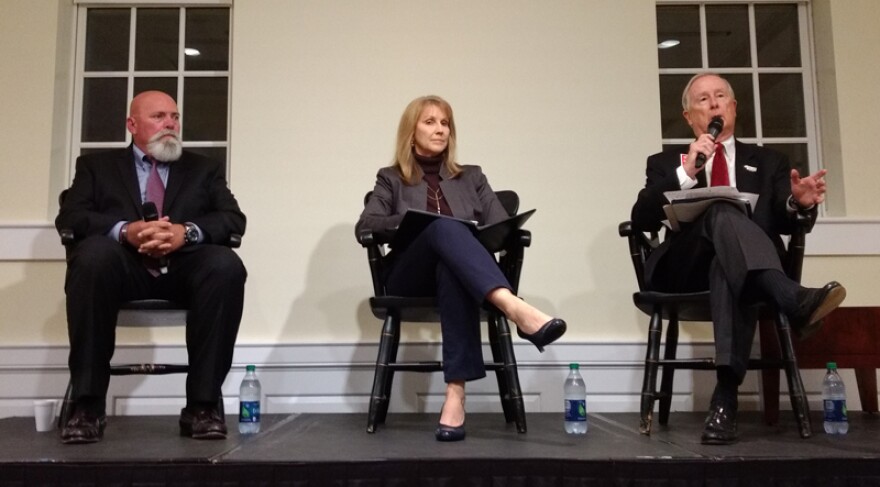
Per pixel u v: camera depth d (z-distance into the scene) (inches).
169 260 86.5
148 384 112.1
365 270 115.8
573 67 120.2
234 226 90.9
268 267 115.4
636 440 77.6
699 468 63.6
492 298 75.2
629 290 116.3
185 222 90.0
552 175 118.3
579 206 117.7
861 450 69.3
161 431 88.0
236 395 112.1
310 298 115.0
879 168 120.2
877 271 117.2
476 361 78.6
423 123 95.6
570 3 121.3
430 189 95.3
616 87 119.9
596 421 96.7
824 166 124.3
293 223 116.3
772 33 132.2
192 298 82.7
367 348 113.6
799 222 81.1
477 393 112.6
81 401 78.1
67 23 124.3
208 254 83.7
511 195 100.7
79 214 87.0
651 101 119.6
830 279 117.0
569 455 66.0
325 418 102.9
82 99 125.5
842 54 122.6
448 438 76.9
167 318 93.3
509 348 84.7
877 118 121.3
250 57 119.0
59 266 114.3
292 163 117.3
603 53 120.5
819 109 126.4
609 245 117.1
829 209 122.6
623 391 113.7
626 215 117.7
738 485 63.4
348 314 114.8
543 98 119.6
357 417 104.0
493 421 96.9
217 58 128.3
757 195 84.0
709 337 114.7
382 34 120.1
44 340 113.0
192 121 127.2
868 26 123.3
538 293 116.0
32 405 111.7
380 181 95.4
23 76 118.6
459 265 76.4
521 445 73.8
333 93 118.8
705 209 79.9
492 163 118.3
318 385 112.9
